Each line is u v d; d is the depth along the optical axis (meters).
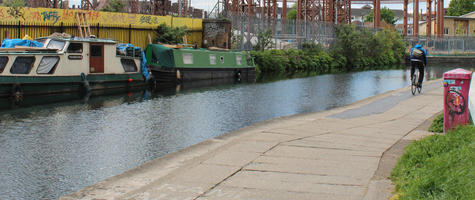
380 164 7.82
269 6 70.81
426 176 6.21
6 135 14.14
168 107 20.52
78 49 25.48
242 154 8.65
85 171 10.20
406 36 84.81
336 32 67.75
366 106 16.81
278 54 51.31
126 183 7.26
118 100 22.77
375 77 41.38
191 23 43.66
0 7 29.55
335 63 60.81
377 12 85.50
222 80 35.12
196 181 6.93
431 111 15.05
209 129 15.34
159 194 6.36
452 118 10.04
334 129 11.63
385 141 9.92
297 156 8.47
